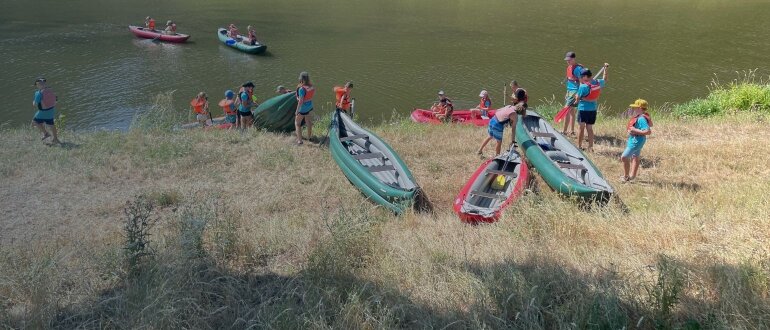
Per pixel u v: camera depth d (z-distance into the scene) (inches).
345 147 522.0
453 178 469.7
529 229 319.9
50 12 1647.4
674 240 282.2
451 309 235.0
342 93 714.8
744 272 228.2
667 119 668.1
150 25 1380.4
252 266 297.0
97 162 518.0
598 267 257.3
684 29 1469.0
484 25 1524.4
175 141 579.5
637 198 386.6
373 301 237.9
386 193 405.7
